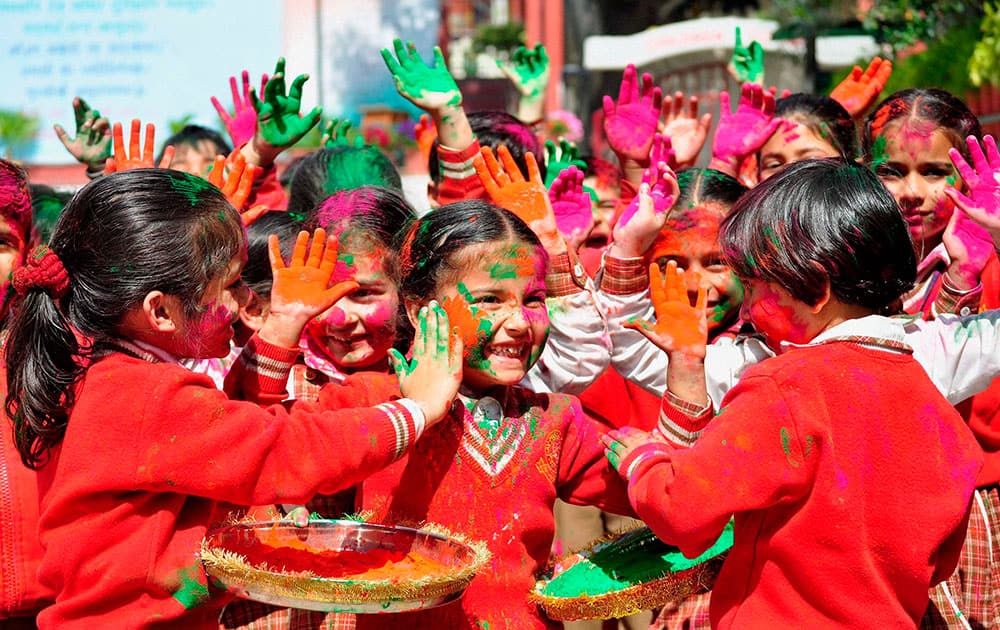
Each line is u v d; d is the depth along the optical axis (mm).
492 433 2828
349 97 15062
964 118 3777
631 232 3258
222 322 2680
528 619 2781
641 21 17453
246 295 2852
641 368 3369
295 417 2580
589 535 4441
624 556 2863
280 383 2721
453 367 2686
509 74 5906
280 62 4027
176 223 2590
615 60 12852
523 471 2814
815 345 2643
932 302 3480
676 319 2865
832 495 2506
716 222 3477
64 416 2629
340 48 15016
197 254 2605
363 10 15039
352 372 3393
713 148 4555
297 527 2689
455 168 3758
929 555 2541
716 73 12508
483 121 4668
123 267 2555
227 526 2621
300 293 2730
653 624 3168
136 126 3812
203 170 6074
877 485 2539
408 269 2900
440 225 2840
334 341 3311
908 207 3783
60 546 2551
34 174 14797
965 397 3029
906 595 2572
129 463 2518
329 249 2789
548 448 2852
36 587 2900
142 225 2566
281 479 2521
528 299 2869
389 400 2809
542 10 18453
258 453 2504
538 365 3354
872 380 2568
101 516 2545
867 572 2506
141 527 2553
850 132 4543
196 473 2504
